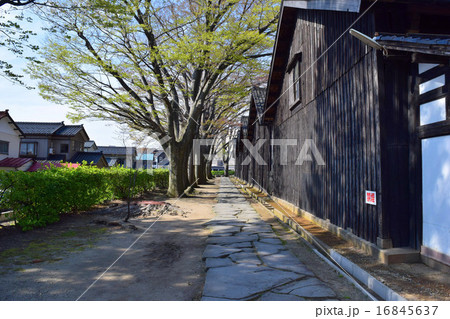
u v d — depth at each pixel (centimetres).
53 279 388
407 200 451
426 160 420
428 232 413
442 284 348
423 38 389
